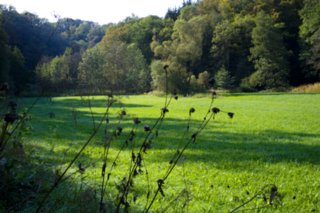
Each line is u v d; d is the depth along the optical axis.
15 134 3.83
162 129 17.16
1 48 26.95
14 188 4.05
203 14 88.56
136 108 33.22
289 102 39.78
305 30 63.75
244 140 13.91
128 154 9.70
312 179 7.73
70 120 19.86
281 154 10.81
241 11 81.75
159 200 5.41
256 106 34.78
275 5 77.44
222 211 5.27
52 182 4.49
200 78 52.22
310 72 65.19
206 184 6.97
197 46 68.00
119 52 68.56
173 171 8.02
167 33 91.69
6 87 2.57
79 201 3.81
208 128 17.92
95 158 8.22
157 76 56.84
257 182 7.33
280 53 65.62
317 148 12.16
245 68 72.38
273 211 5.29
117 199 2.67
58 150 9.14
